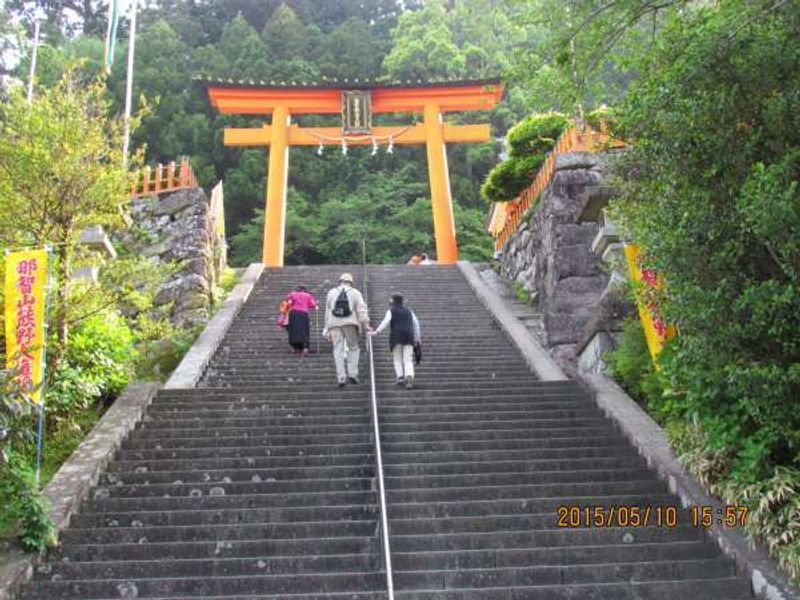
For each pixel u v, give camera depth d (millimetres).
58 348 8555
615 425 8820
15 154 8414
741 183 6043
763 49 5879
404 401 9836
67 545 6219
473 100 25062
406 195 35281
